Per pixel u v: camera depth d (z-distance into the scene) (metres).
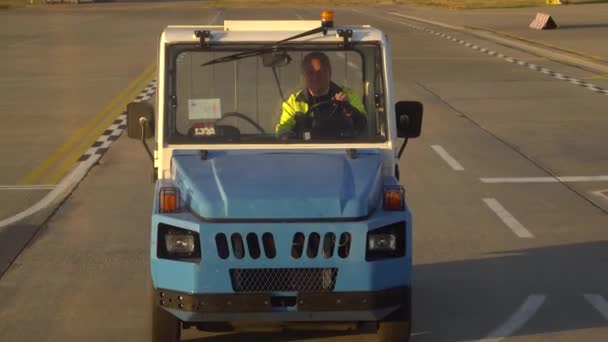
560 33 50.16
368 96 8.34
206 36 8.21
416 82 30.22
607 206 14.23
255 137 8.31
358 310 7.35
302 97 8.32
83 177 16.48
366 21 64.19
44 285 10.50
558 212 13.86
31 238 12.53
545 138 20.12
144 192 15.30
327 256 7.30
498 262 11.37
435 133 20.78
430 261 11.45
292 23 8.41
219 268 7.24
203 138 8.27
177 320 7.77
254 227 7.24
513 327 9.16
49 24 63.56
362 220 7.32
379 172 7.91
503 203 14.44
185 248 7.35
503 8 81.31
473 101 25.83
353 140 8.31
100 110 24.73
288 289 7.32
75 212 13.98
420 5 91.81
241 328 7.78
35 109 24.92
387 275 7.38
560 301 9.94
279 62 8.28
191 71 8.27
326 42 8.28
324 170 7.80
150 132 8.45
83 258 11.58
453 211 13.96
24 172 17.00
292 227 7.25
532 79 30.73
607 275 10.83
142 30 56.75
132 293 10.22
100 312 9.59
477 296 10.12
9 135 21.03
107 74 33.22
